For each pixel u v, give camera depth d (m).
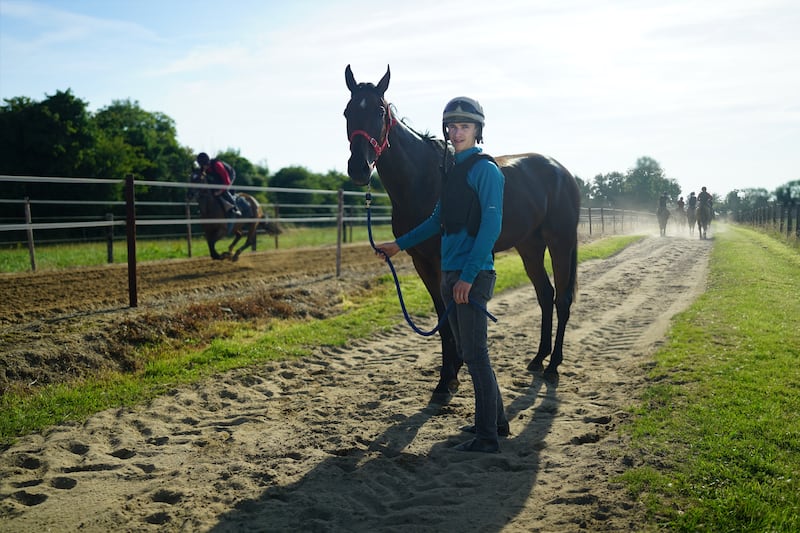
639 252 15.95
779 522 2.42
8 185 24.48
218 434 3.79
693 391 4.10
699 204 21.41
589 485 2.91
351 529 2.60
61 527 2.65
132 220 6.79
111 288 8.15
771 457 3.01
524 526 2.57
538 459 3.30
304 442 3.61
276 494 2.94
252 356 5.52
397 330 6.89
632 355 5.46
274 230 15.52
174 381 4.82
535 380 4.88
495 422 3.38
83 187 27.05
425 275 4.49
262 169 44.09
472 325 3.20
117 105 40.84
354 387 4.79
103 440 3.70
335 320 7.11
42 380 4.71
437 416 4.07
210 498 2.91
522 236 4.80
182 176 37.59
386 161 4.30
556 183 5.19
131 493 2.99
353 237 21.06
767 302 7.23
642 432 3.45
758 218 26.05
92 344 5.37
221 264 11.39
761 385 4.11
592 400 4.30
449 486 3.00
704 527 2.44
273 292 8.04
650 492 2.76
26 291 7.71
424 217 4.43
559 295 5.18
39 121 25.92
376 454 3.43
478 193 3.11
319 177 42.03
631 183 34.34
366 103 4.11
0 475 3.19
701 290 9.23
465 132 3.19
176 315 6.44
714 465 2.96
